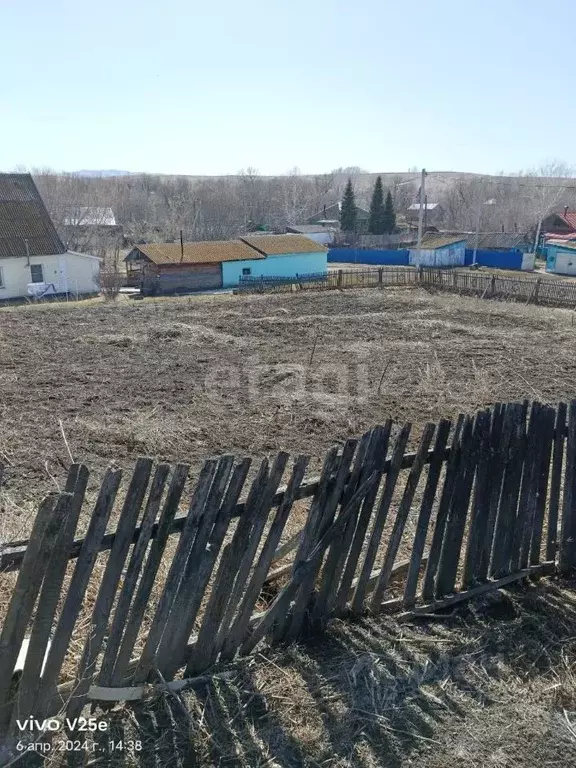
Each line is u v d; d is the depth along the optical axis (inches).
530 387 421.4
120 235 2096.5
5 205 1211.2
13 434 307.1
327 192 4050.2
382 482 235.8
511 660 136.5
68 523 98.8
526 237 2249.0
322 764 108.2
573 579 172.1
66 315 757.3
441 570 154.6
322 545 133.3
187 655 125.3
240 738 112.3
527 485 162.9
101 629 108.9
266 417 343.6
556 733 117.0
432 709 121.6
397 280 1173.1
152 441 299.7
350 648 137.4
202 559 117.4
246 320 720.3
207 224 2593.5
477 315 775.1
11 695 103.2
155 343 574.9
